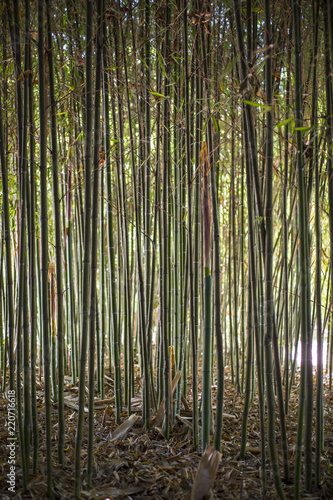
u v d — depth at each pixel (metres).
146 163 2.26
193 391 1.81
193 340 1.80
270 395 1.44
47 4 1.57
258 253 2.17
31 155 1.67
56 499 1.44
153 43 2.19
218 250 1.63
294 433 1.97
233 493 1.46
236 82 1.60
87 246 1.52
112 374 3.10
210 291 1.64
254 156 1.47
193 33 2.02
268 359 1.44
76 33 2.13
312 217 2.48
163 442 1.90
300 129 1.33
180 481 1.55
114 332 2.14
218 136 2.01
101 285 2.62
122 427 2.02
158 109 2.13
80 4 2.08
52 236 3.64
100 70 1.59
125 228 2.18
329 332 2.97
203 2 1.73
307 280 1.44
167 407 1.93
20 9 1.81
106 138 2.14
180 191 2.49
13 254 3.04
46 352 1.49
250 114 1.47
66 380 2.92
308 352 1.42
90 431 1.53
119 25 2.05
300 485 1.52
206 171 1.61
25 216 1.66
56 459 1.70
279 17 1.81
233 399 2.57
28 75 1.65
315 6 1.62
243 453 1.71
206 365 1.66
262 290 2.21
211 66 2.02
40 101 1.52
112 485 1.53
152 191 3.16
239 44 1.43
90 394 1.53
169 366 1.95
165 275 1.96
